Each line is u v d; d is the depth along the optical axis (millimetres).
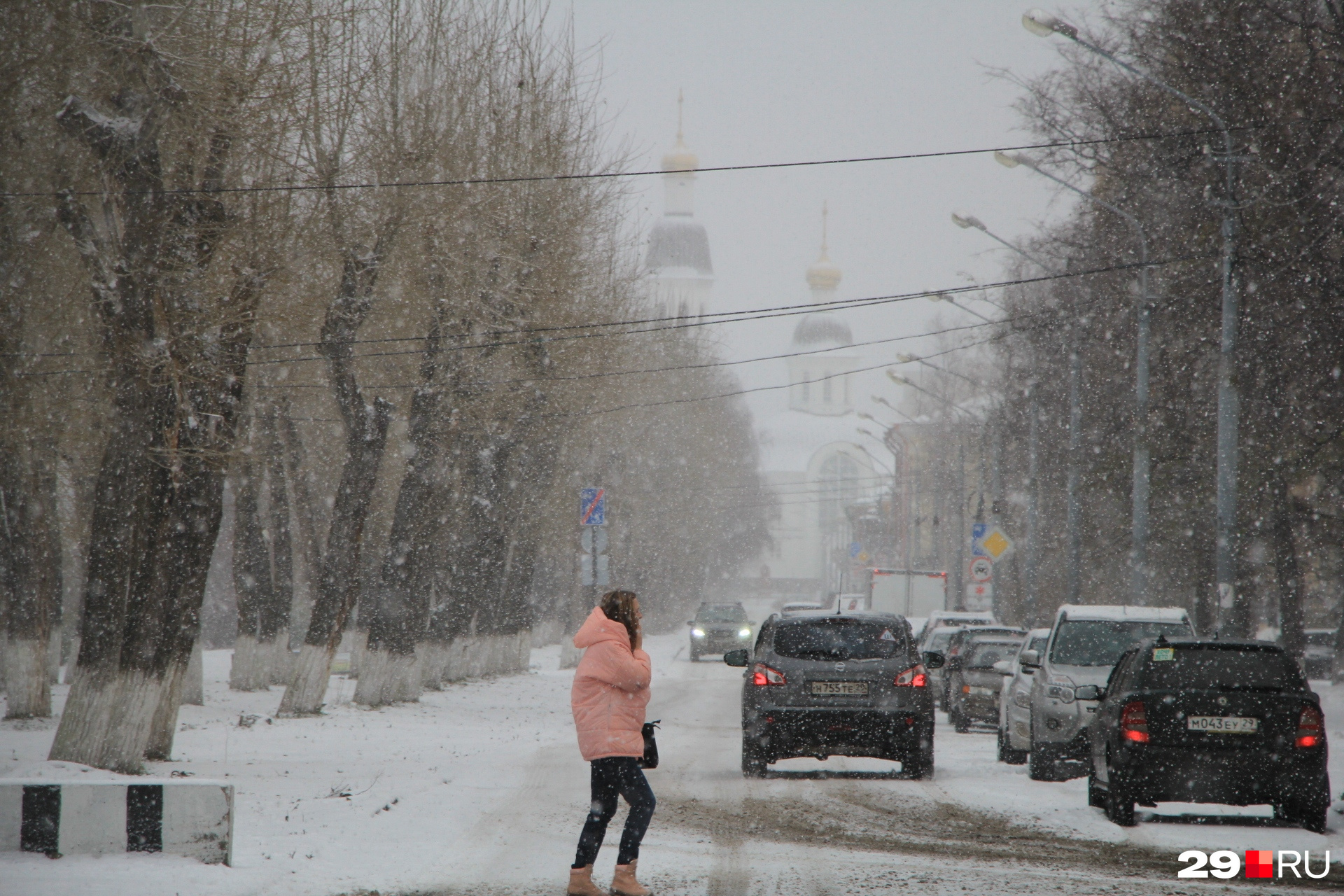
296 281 62781
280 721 76062
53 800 29375
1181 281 95750
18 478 76438
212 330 51781
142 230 47875
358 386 81062
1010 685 59250
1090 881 28719
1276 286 89375
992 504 151625
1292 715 37188
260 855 30672
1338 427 88875
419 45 78188
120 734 47625
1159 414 103312
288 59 54719
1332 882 29531
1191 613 122875
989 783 49031
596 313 101500
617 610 27984
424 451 86562
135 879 27047
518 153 87812
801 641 50500
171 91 48406
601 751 26906
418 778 47875
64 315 60250
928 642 104062
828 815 39156
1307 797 36844
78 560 120875
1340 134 84062
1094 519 124000
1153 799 37094
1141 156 95562
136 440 47781
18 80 49531
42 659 78562
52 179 51719
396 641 89188
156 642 48562
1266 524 101562
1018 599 163125
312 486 124938
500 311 86750
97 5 48094
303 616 154375
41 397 64000
